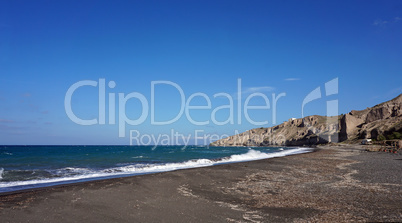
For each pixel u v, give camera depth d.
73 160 34.16
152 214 7.96
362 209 8.34
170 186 12.04
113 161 32.62
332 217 7.54
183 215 7.89
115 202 9.16
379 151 46.06
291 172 17.72
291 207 8.77
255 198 10.14
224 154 53.34
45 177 16.89
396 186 12.30
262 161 25.97
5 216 7.54
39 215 7.69
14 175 18.02
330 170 18.75
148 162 30.98
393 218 7.30
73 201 9.14
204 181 13.62
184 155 48.91
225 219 7.53
